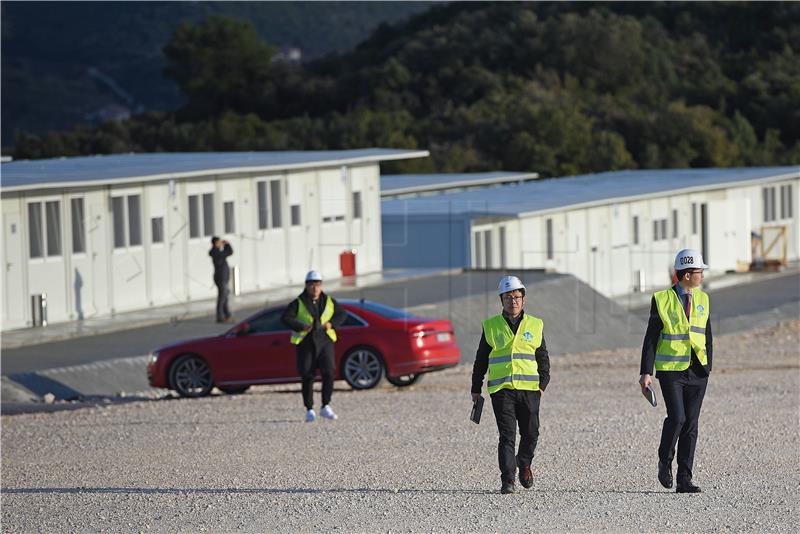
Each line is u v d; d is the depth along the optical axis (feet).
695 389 114.42
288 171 404.36
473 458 140.26
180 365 221.87
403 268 454.40
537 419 116.26
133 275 350.02
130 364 261.03
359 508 111.75
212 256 323.16
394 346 218.59
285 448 152.15
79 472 139.74
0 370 248.52
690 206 525.75
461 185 574.97
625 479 123.65
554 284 378.32
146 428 176.35
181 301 366.43
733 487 117.80
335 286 395.14
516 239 461.37
